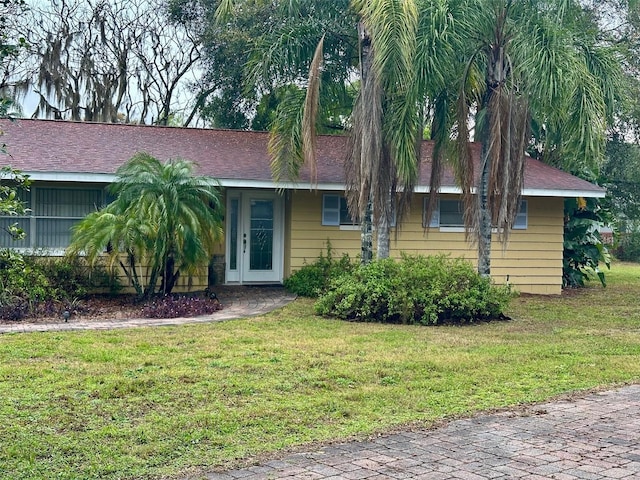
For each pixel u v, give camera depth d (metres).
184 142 16.88
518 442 5.70
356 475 4.88
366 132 12.55
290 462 5.14
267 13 22.84
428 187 15.85
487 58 13.04
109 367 8.04
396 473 4.93
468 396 7.19
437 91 13.08
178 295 13.91
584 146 12.56
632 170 25.11
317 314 12.74
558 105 12.19
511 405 6.88
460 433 5.94
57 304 12.60
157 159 14.30
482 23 12.54
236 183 14.91
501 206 12.55
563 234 18.70
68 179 13.86
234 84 24.56
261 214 17.02
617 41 22.50
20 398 6.68
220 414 6.31
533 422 6.30
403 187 13.40
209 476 4.84
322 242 16.44
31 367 7.95
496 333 11.21
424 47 12.10
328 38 14.64
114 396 6.84
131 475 4.85
